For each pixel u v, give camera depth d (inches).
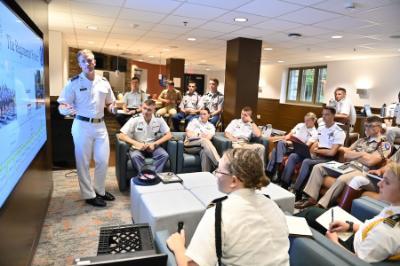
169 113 263.0
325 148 144.2
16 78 61.5
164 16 170.9
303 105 381.7
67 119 165.6
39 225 93.0
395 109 243.6
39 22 97.1
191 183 105.4
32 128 78.9
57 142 166.2
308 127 160.1
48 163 117.0
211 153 146.3
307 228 60.5
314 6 134.4
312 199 128.6
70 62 360.2
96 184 122.2
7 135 54.3
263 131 187.0
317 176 128.6
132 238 61.2
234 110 223.8
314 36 201.0
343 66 335.0
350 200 110.2
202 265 40.4
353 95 324.8
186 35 227.8
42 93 98.1
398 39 197.0
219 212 42.6
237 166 45.2
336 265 48.5
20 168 65.5
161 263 47.0
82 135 112.7
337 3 127.7
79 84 110.0
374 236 54.6
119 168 134.7
